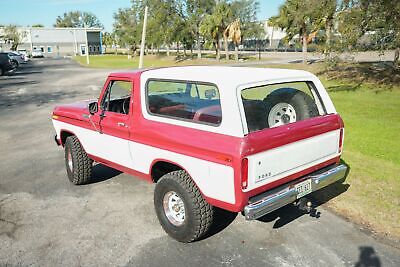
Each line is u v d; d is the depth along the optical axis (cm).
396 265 391
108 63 5300
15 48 9275
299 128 406
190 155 403
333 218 493
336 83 2055
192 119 416
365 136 889
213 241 446
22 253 431
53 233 475
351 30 1711
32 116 1320
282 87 433
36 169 733
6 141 966
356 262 397
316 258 406
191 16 5544
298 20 2862
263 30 6669
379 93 1653
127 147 504
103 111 542
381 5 1566
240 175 357
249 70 468
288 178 406
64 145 684
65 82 2564
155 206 461
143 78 471
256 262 402
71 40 10662
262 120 404
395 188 579
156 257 416
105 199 577
